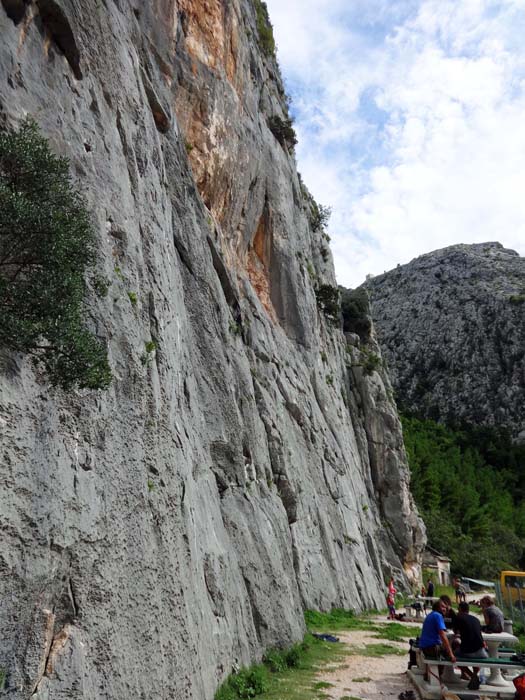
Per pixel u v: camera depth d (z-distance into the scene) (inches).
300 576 796.6
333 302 1476.4
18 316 237.3
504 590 860.6
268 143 1095.0
